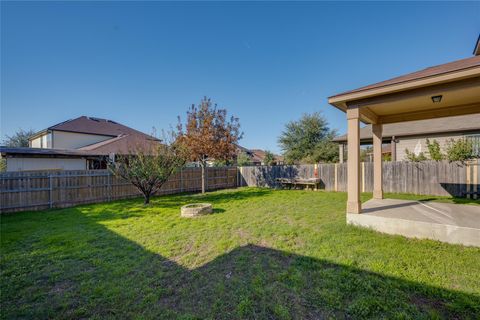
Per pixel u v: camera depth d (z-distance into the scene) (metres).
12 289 2.59
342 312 2.05
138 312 2.14
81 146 18.70
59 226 5.21
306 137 22.36
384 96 4.36
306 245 3.70
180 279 2.74
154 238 4.27
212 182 13.75
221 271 2.92
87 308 2.22
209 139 11.62
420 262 2.95
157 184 8.62
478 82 3.53
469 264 2.87
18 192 7.26
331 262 3.03
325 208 6.77
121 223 5.41
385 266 2.84
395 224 4.14
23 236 4.45
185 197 10.02
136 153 8.99
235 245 3.81
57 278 2.81
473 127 10.10
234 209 6.91
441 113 5.54
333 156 20.05
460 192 8.23
